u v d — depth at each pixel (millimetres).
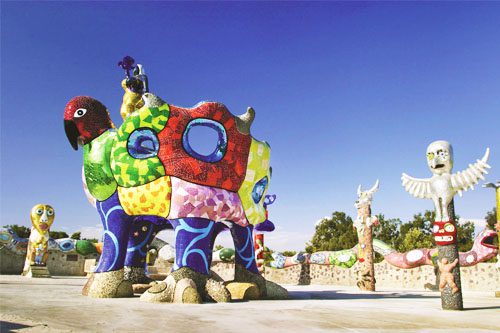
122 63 14539
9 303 10711
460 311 10625
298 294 17188
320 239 48062
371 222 21719
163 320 8078
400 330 7531
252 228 14352
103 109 13422
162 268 32188
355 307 11375
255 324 7863
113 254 12625
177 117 12344
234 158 12969
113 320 7988
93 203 13695
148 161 12188
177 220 12102
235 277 13961
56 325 7312
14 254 34469
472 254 21953
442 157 11305
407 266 24031
